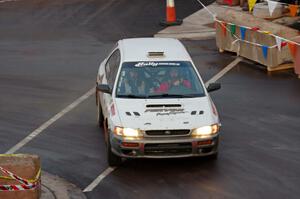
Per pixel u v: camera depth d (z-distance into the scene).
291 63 45.53
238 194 26.31
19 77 45.69
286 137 32.97
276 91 40.97
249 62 48.19
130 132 27.77
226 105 38.41
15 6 71.19
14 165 24.72
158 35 57.06
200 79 31.02
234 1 66.75
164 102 29.28
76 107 38.94
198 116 28.39
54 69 47.56
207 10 61.72
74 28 61.16
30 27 62.03
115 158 29.20
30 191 24.27
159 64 31.45
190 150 27.95
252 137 33.03
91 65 48.41
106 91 30.70
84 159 30.69
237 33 49.03
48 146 32.59
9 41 56.66
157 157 27.94
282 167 29.08
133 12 66.56
